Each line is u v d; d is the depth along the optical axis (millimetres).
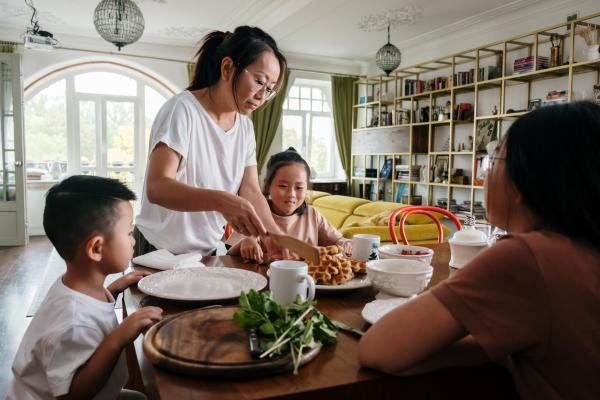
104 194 909
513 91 4734
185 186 1130
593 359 575
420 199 6051
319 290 1063
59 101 6293
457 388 717
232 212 1061
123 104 6582
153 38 5934
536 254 590
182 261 1268
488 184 692
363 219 4434
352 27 5238
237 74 1310
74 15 5066
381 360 627
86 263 907
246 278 1110
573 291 575
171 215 1435
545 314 580
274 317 734
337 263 1118
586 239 601
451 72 5523
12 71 5137
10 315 3008
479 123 4973
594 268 588
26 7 4805
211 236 1549
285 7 4656
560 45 4148
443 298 609
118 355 783
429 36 5527
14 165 5297
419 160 6180
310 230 1847
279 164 1789
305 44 6051
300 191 1794
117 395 959
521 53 4617
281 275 904
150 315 820
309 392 597
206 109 1409
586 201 587
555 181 594
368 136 6641
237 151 1535
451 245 1421
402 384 665
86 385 769
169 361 625
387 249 1365
